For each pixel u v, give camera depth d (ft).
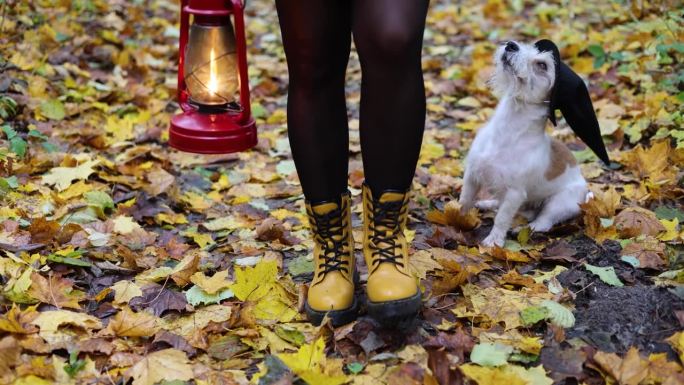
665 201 10.36
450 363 6.97
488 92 14.96
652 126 12.44
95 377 6.72
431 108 14.25
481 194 11.07
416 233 9.75
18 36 15.03
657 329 7.49
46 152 11.29
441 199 10.92
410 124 6.88
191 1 9.85
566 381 6.90
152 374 6.77
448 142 12.82
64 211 9.59
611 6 19.04
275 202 10.84
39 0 17.33
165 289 8.18
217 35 9.87
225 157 12.18
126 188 10.78
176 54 16.72
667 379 6.69
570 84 9.07
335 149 7.32
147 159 11.83
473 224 9.87
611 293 8.07
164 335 7.32
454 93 15.12
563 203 9.85
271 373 6.90
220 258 9.01
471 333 7.60
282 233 9.52
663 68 13.98
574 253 9.07
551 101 9.02
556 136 12.77
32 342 6.97
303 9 6.77
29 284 7.80
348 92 15.23
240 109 10.21
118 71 14.96
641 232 9.37
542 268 8.93
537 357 7.18
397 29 6.51
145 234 9.40
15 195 9.84
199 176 11.51
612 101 13.70
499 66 9.39
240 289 8.05
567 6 19.40
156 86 14.98
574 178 10.01
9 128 10.90
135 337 7.36
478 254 9.17
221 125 9.92
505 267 8.96
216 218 10.26
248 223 10.02
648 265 8.63
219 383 6.73
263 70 16.14
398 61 6.61
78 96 13.43
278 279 8.48
